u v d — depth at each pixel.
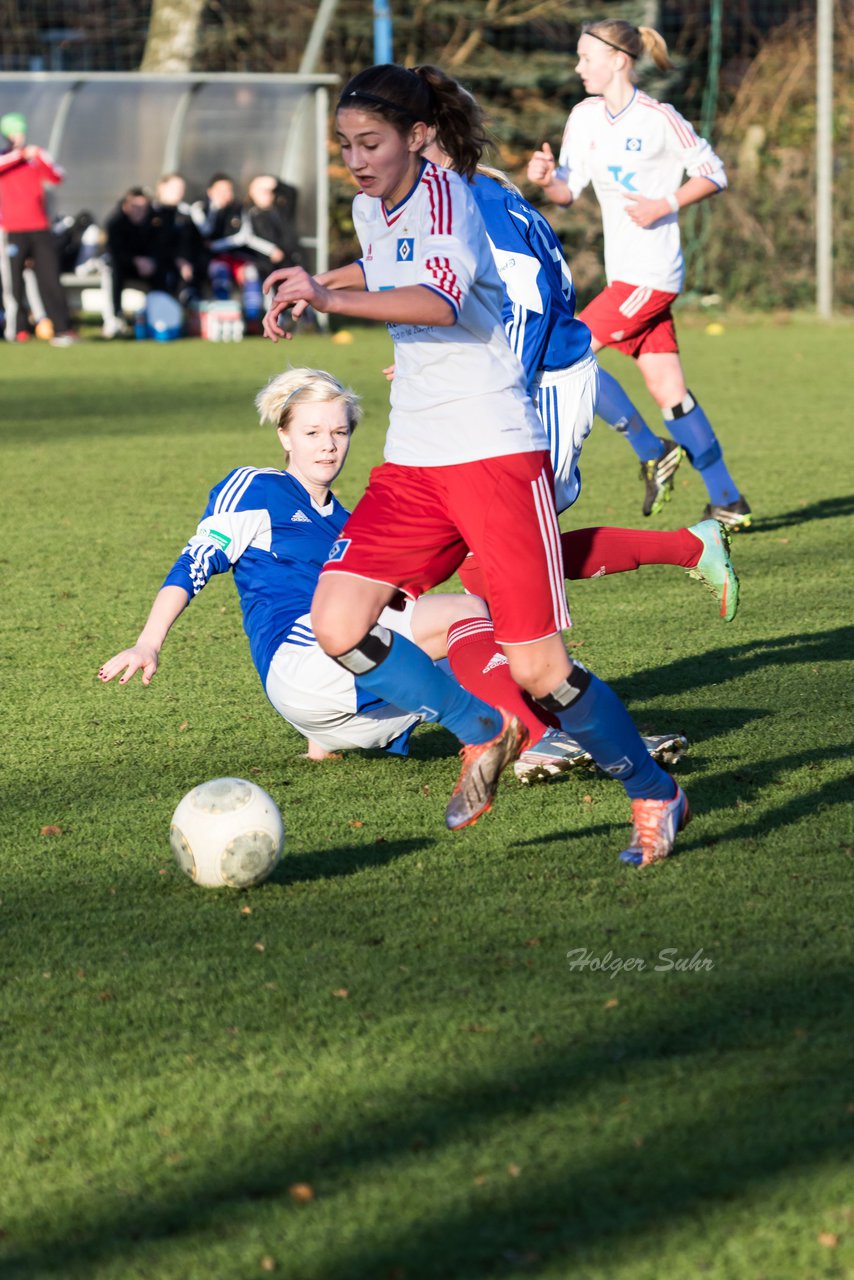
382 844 13.08
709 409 42.25
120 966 10.70
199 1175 8.15
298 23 86.75
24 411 42.69
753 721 16.41
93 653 19.56
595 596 22.55
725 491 26.77
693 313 70.94
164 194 62.25
